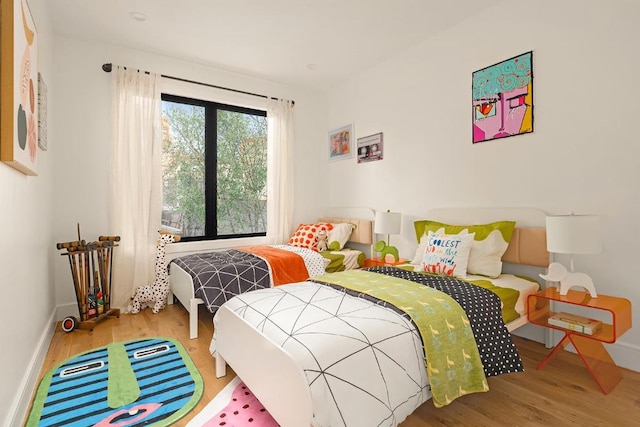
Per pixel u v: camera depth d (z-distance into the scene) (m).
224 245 3.95
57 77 3.03
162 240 3.38
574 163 2.29
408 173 3.49
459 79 2.98
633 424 1.57
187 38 3.17
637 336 2.05
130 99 3.28
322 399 1.15
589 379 1.97
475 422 1.59
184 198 3.83
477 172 2.87
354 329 1.40
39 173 2.24
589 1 2.21
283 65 3.79
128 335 2.68
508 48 2.62
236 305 1.83
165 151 3.71
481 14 2.79
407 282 2.13
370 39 3.22
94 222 3.19
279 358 1.31
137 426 1.57
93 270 2.96
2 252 1.37
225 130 4.10
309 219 4.59
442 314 1.67
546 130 2.43
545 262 2.37
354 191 4.20
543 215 2.42
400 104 3.55
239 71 3.93
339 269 3.56
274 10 2.73
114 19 2.83
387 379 1.33
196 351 2.38
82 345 2.49
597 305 1.87
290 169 4.33
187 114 3.84
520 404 1.73
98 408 1.70
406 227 3.53
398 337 1.45
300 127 4.52
